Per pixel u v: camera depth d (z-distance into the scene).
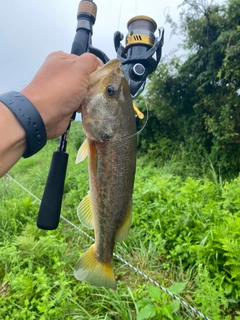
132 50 0.36
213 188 0.90
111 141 0.31
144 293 0.56
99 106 0.30
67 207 1.01
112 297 0.56
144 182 1.11
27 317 0.53
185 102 1.73
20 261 0.69
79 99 0.26
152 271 0.64
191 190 0.85
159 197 0.85
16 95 0.22
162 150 1.83
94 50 0.33
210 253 0.59
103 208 0.33
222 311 0.50
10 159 0.21
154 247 0.69
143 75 0.36
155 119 1.90
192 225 0.71
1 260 0.69
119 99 0.31
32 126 0.22
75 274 0.34
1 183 1.30
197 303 0.52
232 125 1.38
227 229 0.61
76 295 0.59
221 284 0.55
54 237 0.74
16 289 0.59
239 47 1.32
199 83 1.60
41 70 0.25
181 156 1.67
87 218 0.36
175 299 0.52
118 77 0.31
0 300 0.57
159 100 1.79
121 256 0.69
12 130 0.21
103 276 0.35
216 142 1.45
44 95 0.23
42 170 1.60
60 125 0.25
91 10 0.34
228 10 1.44
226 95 1.45
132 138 0.32
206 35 1.54
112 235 0.34
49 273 0.65
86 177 1.23
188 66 1.64
